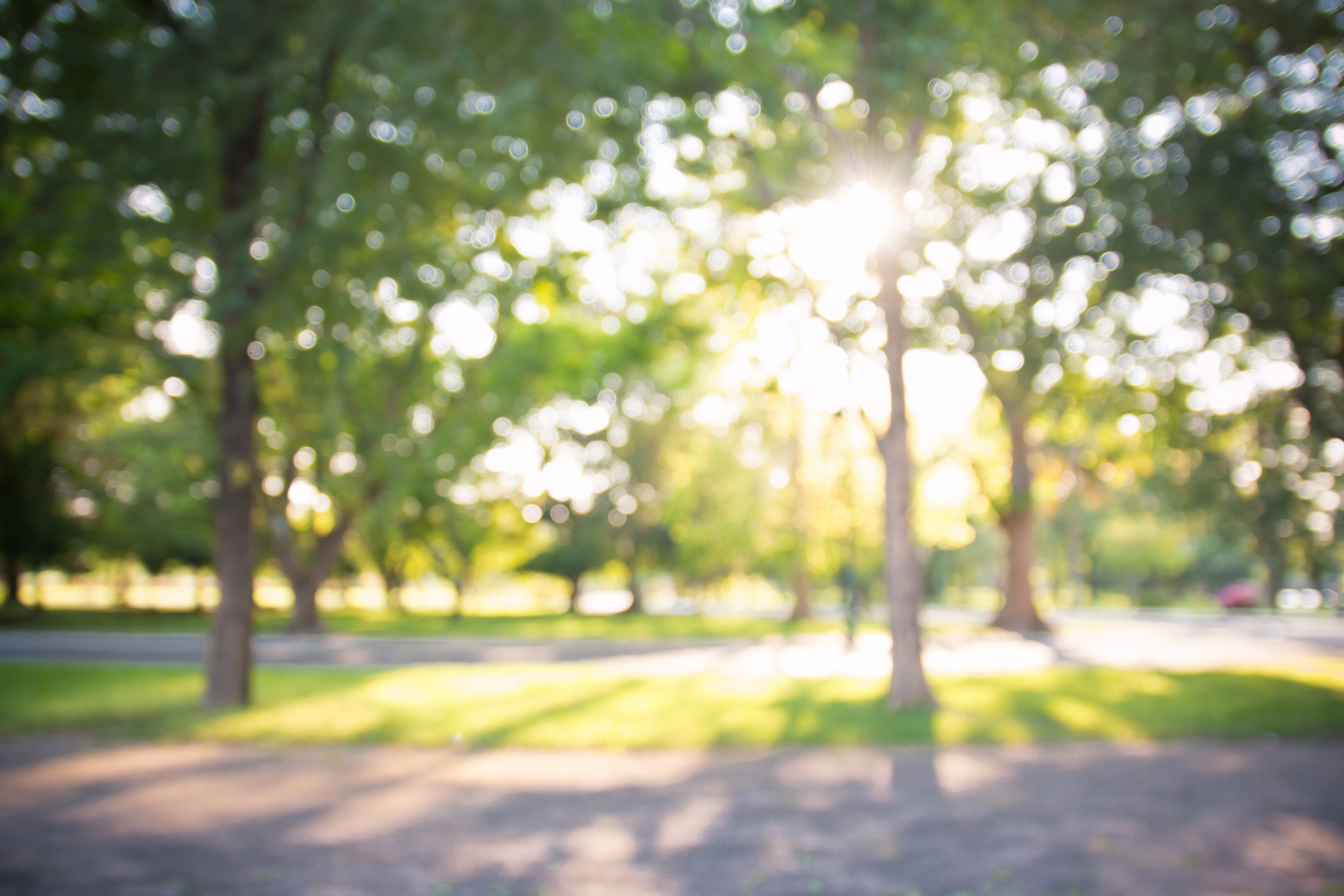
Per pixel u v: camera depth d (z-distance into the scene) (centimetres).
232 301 1063
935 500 3341
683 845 652
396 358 1755
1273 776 880
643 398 4453
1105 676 1611
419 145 1121
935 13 1095
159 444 3294
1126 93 1187
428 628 3256
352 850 637
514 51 1062
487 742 1030
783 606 6575
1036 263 1426
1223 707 1271
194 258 1141
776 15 1162
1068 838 670
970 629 3212
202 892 553
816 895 549
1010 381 1962
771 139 1441
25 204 1219
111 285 1298
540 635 2891
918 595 1300
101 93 1038
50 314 1288
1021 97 1399
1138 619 4141
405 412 1443
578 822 712
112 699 1316
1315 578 3712
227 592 1272
